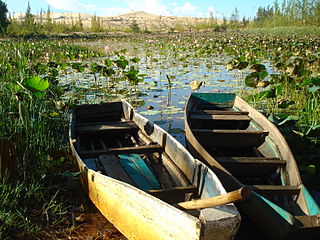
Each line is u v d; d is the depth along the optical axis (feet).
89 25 214.48
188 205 7.07
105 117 18.88
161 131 13.21
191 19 265.54
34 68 23.06
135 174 11.50
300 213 8.96
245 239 8.54
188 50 59.31
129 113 17.46
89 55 47.09
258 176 12.29
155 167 12.72
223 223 6.31
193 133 14.83
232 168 11.82
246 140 14.70
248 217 9.31
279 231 7.73
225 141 14.90
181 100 24.08
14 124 12.42
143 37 100.07
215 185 8.25
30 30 49.37
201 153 11.99
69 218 9.71
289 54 32.50
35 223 9.37
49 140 13.61
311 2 102.01
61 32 112.06
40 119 13.61
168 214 6.83
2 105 13.75
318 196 11.41
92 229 9.21
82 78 32.48
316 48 47.93
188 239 6.47
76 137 14.78
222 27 144.05
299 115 18.38
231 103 20.57
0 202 9.70
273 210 7.97
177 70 37.60
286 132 16.29
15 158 10.89
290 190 9.47
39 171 10.75
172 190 9.19
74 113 17.16
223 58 49.14
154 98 24.71
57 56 39.04
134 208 7.84
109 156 12.37
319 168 13.33
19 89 13.78
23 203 10.17
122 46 71.26
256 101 21.52
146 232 7.63
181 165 11.08
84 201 10.64
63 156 13.53
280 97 23.11
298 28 94.79
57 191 10.53
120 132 16.96
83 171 10.30
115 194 8.48
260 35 88.69
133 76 24.48
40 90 12.14
